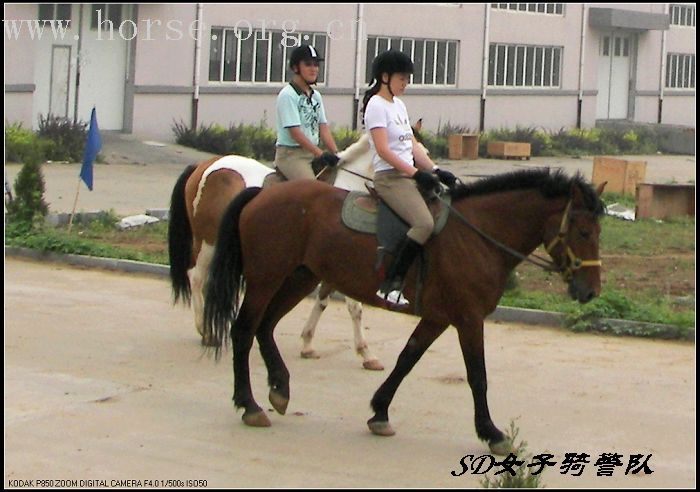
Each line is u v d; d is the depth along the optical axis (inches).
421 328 308.7
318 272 313.0
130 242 637.3
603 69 1786.4
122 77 1167.0
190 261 418.3
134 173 982.4
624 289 529.7
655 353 411.8
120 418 317.1
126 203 794.8
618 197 908.6
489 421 295.0
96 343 406.9
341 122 1338.6
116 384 353.1
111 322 442.9
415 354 308.2
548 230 295.7
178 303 483.2
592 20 1688.0
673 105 1932.8
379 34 1373.0
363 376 372.8
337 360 393.4
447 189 309.7
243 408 316.8
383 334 434.9
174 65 1193.4
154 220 712.4
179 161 1083.9
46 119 1064.8
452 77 1491.1
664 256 636.7
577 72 1686.8
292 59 383.6
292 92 380.8
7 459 279.4
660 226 761.6
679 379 374.0
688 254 644.7
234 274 319.9
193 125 1209.4
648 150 1616.6
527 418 326.6
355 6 1334.9
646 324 439.8
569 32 1663.4
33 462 277.7
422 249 299.7
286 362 388.5
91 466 275.9
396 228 301.4
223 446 295.1
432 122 1460.4
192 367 378.6
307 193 315.3
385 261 300.7
